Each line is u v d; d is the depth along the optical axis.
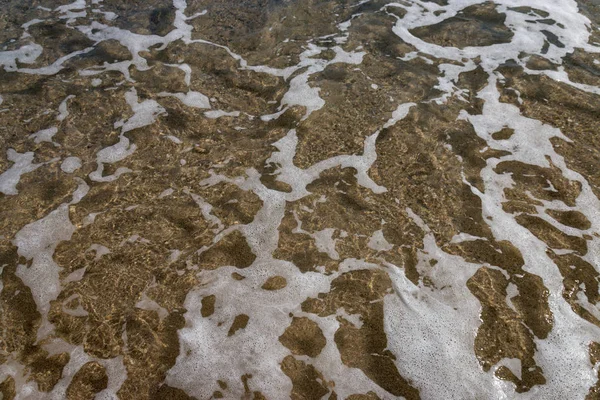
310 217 3.36
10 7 5.52
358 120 4.08
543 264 3.01
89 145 3.90
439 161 3.69
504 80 4.41
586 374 2.52
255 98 4.36
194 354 2.64
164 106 4.27
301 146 3.88
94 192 3.52
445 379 2.52
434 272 3.00
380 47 4.89
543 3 5.46
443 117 4.07
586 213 3.29
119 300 2.88
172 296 2.91
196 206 3.43
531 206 3.35
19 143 3.91
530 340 2.66
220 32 5.15
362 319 2.79
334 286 2.96
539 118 4.02
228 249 3.17
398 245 3.16
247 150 3.86
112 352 2.64
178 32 5.15
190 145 3.90
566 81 4.36
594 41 4.85
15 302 2.86
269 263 3.09
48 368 2.57
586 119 3.98
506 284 2.92
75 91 4.41
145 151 3.85
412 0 5.61
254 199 3.48
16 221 3.32
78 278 2.99
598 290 2.87
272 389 2.50
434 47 4.86
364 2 5.59
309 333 2.74
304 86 4.45
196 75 4.61
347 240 3.21
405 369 2.57
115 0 5.67
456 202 3.40
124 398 2.46
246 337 2.72
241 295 2.93
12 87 4.43
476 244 3.14
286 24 5.25
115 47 4.94
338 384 2.52
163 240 3.21
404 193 3.48
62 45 4.96
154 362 2.61
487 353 2.62
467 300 2.85
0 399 2.44
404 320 2.77
